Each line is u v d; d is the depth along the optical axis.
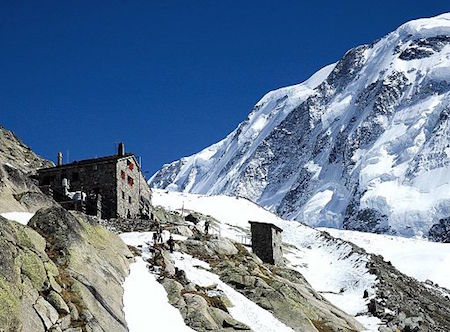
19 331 29.12
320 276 85.88
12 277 31.25
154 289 44.03
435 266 118.50
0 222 34.09
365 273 82.62
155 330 38.69
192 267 53.44
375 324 62.56
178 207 130.25
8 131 94.56
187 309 43.03
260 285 53.22
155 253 51.91
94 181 74.06
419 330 63.69
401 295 76.62
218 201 144.12
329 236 107.31
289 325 50.22
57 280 35.03
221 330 42.50
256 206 145.88
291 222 123.25
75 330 32.53
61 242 38.34
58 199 71.12
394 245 137.00
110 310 37.00
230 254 61.12
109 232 47.47
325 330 52.31
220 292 49.06
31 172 78.19
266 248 70.62
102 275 39.81
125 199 75.50
